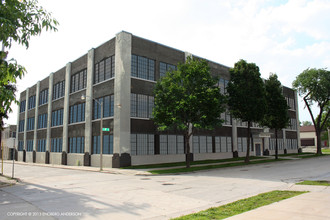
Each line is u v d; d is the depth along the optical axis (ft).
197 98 75.77
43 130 136.56
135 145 87.81
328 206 25.49
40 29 34.42
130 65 88.89
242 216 22.57
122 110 84.99
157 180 55.11
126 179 57.77
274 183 46.75
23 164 131.03
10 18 32.94
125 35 88.99
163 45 100.22
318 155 150.82
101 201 32.55
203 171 75.87
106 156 88.38
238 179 53.57
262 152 148.77
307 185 42.47
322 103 164.96
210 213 24.52
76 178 60.70
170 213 26.43
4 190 44.39
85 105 102.83
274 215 22.53
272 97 121.70
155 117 78.79
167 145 97.14
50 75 133.08
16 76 31.86
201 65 80.33
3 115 89.51
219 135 120.06
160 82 81.97
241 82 100.63
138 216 25.31
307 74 159.94
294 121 179.83
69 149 112.06
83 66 107.55
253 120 102.53
